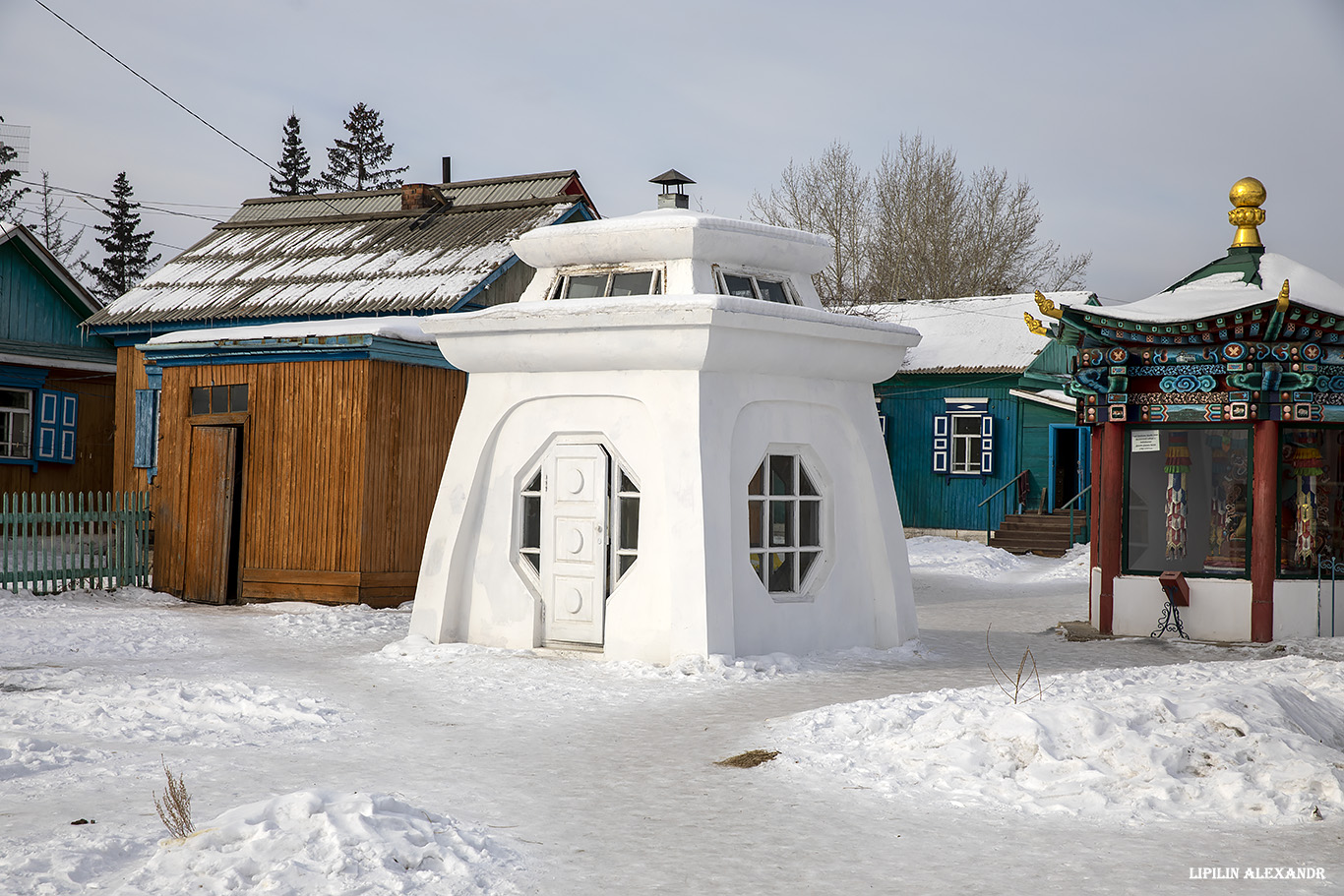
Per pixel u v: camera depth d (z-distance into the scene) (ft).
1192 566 45.52
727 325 35.76
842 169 154.61
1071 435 105.09
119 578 57.26
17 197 208.54
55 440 87.51
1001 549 91.81
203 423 55.62
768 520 38.96
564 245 39.81
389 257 78.38
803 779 22.72
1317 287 46.14
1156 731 23.38
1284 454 44.24
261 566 53.67
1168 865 17.74
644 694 31.81
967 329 109.81
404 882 16.21
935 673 36.09
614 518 38.32
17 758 23.63
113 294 224.53
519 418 39.99
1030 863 17.85
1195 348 44.21
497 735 26.78
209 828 17.37
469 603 40.40
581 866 17.61
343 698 30.86
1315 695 28.71
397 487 52.60
